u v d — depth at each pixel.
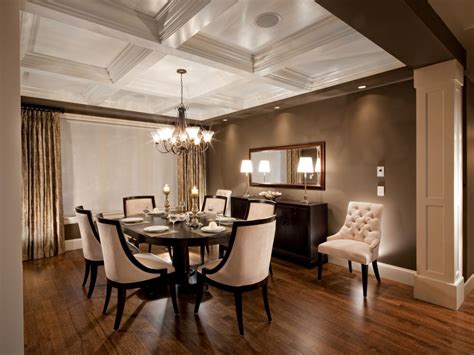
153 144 5.79
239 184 5.69
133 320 2.53
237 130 5.72
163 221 3.48
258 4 2.16
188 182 6.19
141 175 5.64
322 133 4.22
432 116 2.78
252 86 4.18
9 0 1.03
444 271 2.76
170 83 3.95
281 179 4.80
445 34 2.31
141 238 2.82
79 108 4.67
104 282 3.41
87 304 2.83
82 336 2.29
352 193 3.88
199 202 6.33
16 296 1.03
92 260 2.99
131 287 2.43
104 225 2.37
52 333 2.33
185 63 3.29
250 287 2.36
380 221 3.29
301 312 2.67
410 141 3.33
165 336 2.29
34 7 1.90
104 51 2.95
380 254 3.59
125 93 4.34
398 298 2.95
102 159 5.18
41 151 4.38
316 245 3.97
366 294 2.99
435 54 2.48
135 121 5.49
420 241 2.90
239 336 2.28
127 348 2.14
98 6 2.09
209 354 2.07
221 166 6.15
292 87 3.72
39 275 3.63
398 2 1.66
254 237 2.28
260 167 5.20
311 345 2.16
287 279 3.48
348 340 2.23
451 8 2.07
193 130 3.52
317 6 2.18
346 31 2.38
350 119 3.88
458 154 2.76
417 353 2.07
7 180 1.02
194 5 1.98
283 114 4.79
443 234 2.76
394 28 1.98
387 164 3.52
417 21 1.88
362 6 1.69
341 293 3.08
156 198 5.83
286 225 4.18
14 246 1.03
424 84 2.79
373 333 2.32
